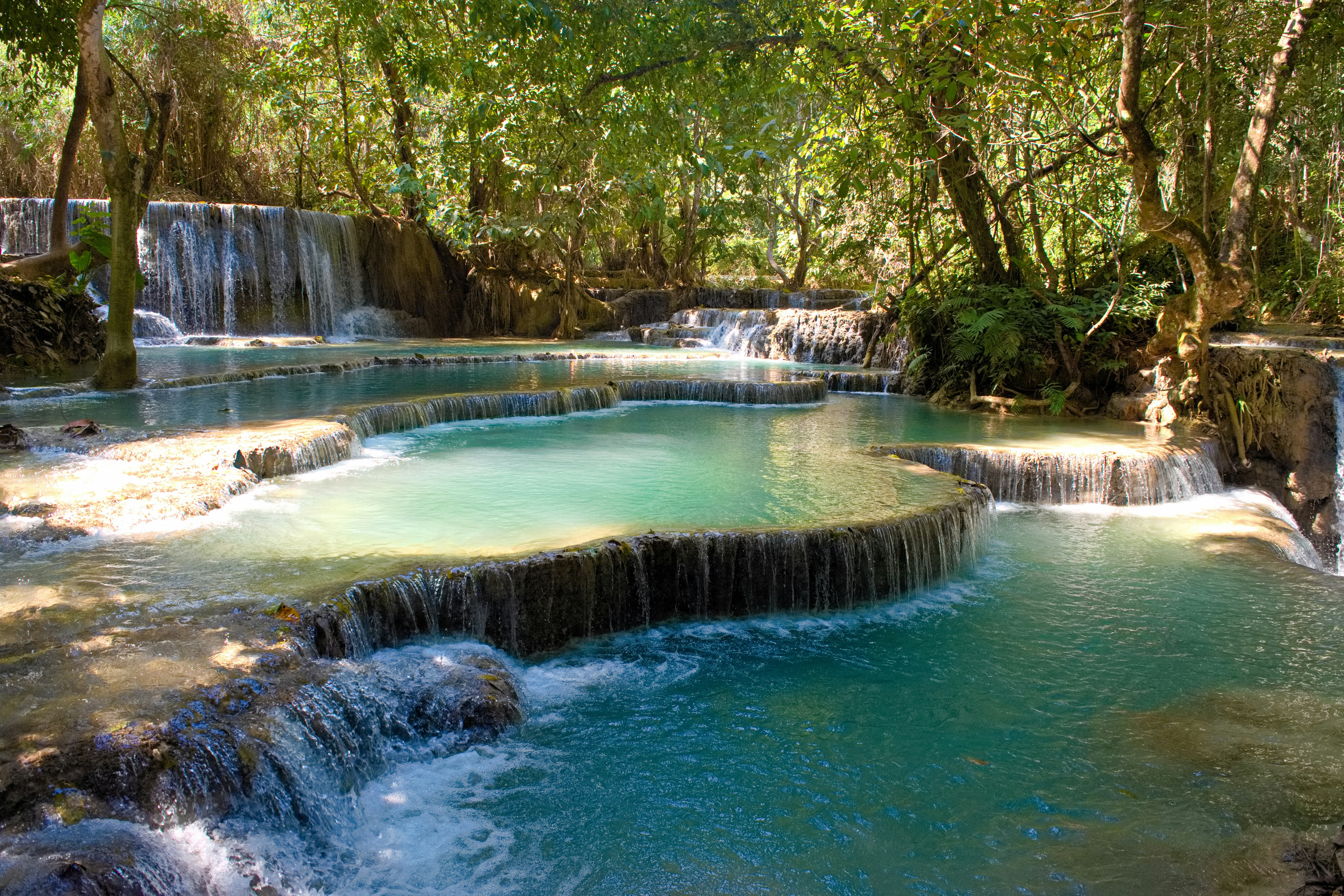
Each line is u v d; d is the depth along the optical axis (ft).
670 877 15.33
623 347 90.22
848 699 21.66
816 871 15.53
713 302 109.70
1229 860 15.39
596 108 48.93
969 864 15.69
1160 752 19.33
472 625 22.54
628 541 24.85
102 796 13.34
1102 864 15.55
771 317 85.46
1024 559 31.89
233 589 20.88
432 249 101.24
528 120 57.52
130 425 37.60
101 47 43.65
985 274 59.11
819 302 103.35
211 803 14.28
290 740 15.72
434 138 105.40
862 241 78.13
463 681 19.89
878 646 24.59
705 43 45.65
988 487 35.70
